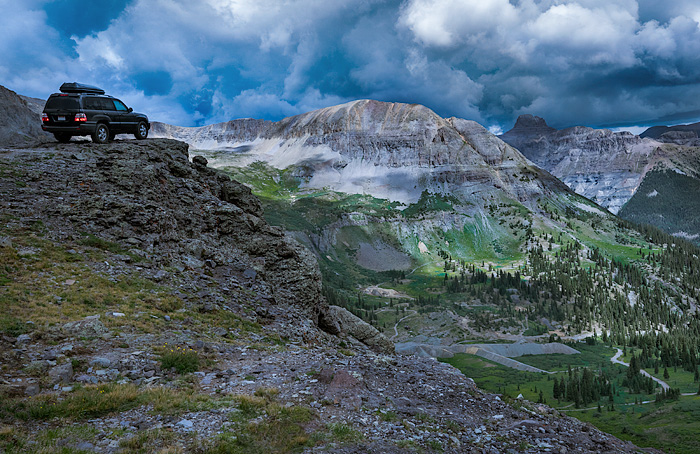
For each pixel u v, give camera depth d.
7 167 29.30
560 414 19.45
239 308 28.38
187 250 31.73
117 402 13.57
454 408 17.30
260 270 34.97
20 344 16.27
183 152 40.19
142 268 26.98
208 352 20.08
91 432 11.56
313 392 16.33
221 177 42.06
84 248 26.06
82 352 16.81
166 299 24.53
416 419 15.36
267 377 17.73
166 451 10.91
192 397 14.62
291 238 40.47
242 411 13.95
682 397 182.25
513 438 15.01
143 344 18.73
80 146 34.16
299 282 36.91
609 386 198.38
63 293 21.23
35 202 27.52
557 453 14.04
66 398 13.17
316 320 37.97
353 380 17.56
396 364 22.31
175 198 34.75
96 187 30.58
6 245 23.09
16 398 12.63
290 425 13.27
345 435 13.12
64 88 34.31
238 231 37.19
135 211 30.25
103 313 20.61
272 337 25.84
